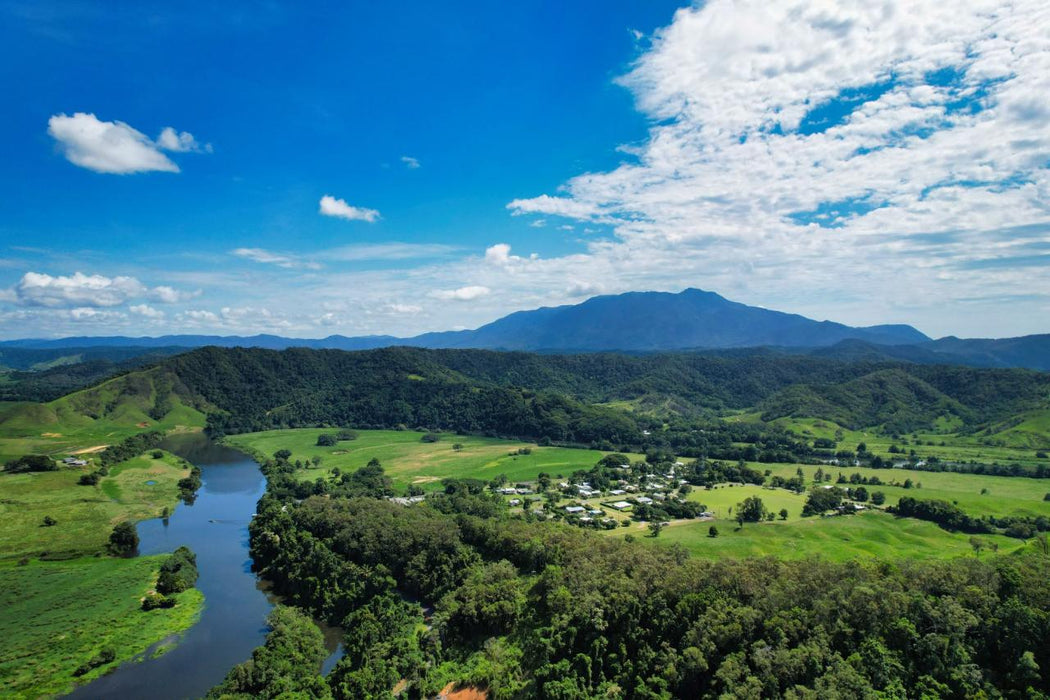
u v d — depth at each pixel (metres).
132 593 138.12
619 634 98.44
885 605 86.88
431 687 101.00
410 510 166.88
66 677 103.75
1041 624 77.50
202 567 160.25
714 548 146.38
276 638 111.38
